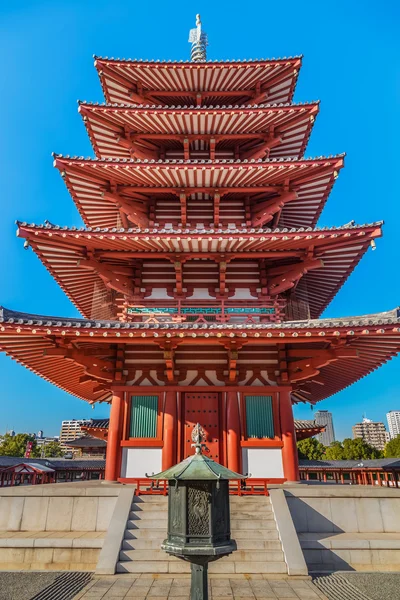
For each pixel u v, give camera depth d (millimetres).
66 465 48844
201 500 6465
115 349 15859
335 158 16859
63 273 17562
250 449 14789
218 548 6199
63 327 12664
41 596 8695
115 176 17219
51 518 12297
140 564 10125
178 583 9383
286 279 16688
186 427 15125
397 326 12789
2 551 11039
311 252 16109
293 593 8938
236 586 9336
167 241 15375
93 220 20109
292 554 10414
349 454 71250
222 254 16375
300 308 18109
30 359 15352
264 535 11156
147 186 17906
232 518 11719
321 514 12477
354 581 9883
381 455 70562
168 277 17156
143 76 20500
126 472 14430
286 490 12695
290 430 14883
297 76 20875
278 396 15375
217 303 16734
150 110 18344
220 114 18625
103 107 18250
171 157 20547
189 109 18359
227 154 20703
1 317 12227
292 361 15945
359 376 18734
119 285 16641
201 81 20766
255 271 17328
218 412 15320
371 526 12367
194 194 18547
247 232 15039
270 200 18391
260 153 19828
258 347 15930
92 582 9445
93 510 12352
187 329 12992
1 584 9469
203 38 26391
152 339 13555
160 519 11555
